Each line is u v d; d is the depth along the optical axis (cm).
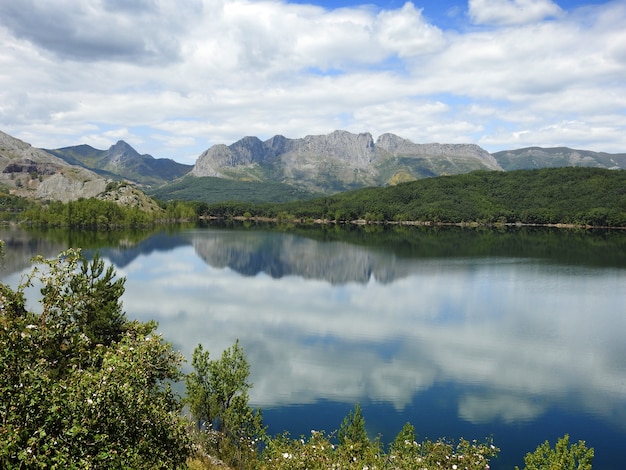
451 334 7069
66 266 1605
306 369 5538
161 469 1394
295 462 1919
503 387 5088
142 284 10856
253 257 15975
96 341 2888
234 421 2981
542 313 8356
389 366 5688
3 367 1182
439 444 2422
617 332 7188
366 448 2502
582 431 4166
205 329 7125
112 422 1259
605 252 16350
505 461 3662
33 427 1121
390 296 9850
